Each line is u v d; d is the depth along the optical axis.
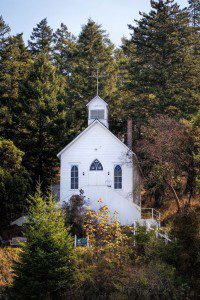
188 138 34.06
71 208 32.12
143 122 43.47
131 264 25.08
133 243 27.06
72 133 45.69
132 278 23.23
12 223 34.19
